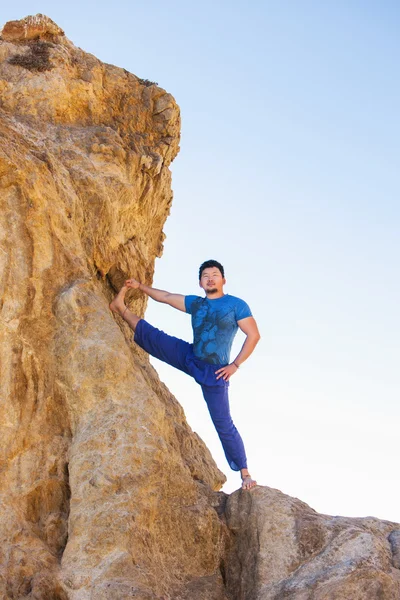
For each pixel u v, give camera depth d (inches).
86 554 283.1
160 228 470.3
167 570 299.6
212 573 313.0
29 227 323.0
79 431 308.2
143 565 286.4
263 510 315.0
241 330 335.0
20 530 290.7
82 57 430.6
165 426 323.3
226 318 334.6
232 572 315.0
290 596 287.3
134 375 319.9
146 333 350.6
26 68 399.5
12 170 321.1
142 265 421.4
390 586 282.8
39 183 329.7
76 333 318.7
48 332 320.5
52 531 297.7
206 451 404.5
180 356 343.6
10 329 314.5
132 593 271.9
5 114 373.1
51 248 327.9
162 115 447.5
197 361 335.9
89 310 323.0
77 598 275.0
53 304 323.9
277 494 322.0
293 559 302.2
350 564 291.4
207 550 313.7
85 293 325.7
